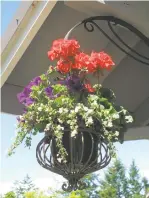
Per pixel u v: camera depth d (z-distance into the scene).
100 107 1.67
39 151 1.70
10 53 2.38
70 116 1.61
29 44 2.36
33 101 1.73
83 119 1.62
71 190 1.64
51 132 1.64
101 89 1.80
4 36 2.40
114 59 2.67
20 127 1.73
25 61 2.55
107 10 2.10
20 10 2.29
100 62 1.77
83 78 1.78
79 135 1.62
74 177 1.64
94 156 1.64
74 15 2.43
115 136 1.66
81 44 2.60
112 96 1.81
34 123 1.69
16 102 2.58
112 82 2.83
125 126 1.76
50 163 1.67
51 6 2.14
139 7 2.15
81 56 1.78
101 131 1.65
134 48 2.61
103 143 1.66
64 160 1.57
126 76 2.81
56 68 1.82
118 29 2.52
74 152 1.62
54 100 1.67
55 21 2.44
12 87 2.61
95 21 2.39
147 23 2.17
